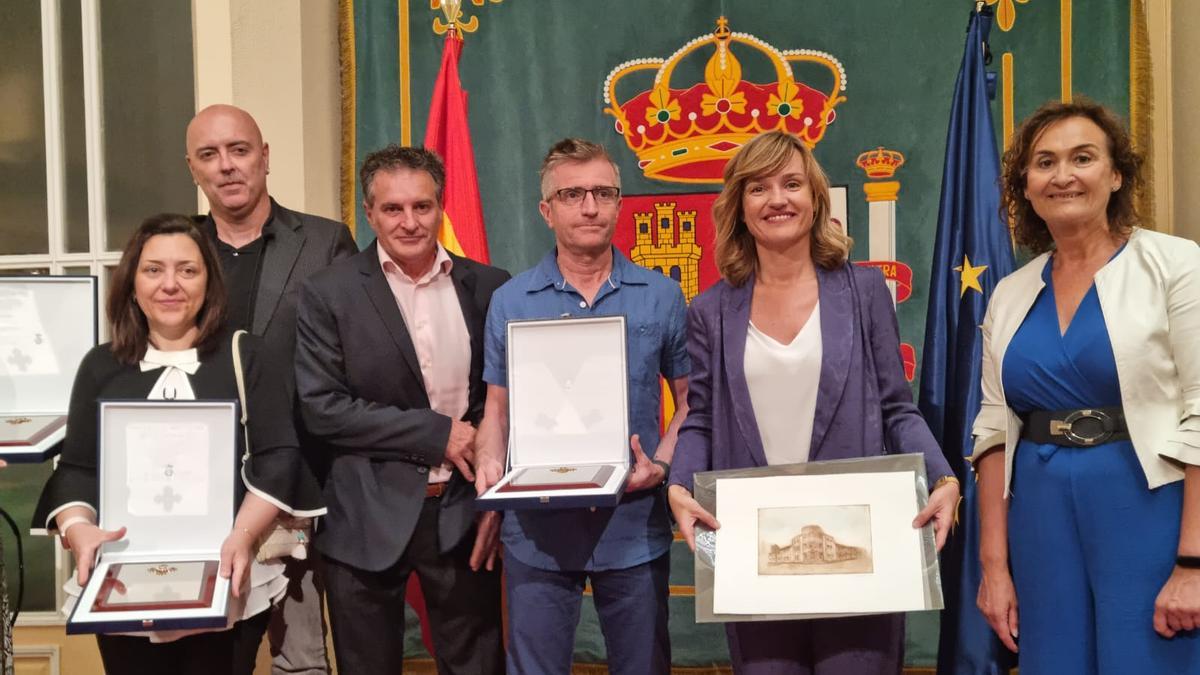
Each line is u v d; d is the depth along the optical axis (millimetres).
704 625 3119
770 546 1843
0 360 2240
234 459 2033
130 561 1972
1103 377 1766
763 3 3143
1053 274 1915
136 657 2057
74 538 1948
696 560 1873
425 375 2326
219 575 1918
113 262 3238
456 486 2309
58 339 2270
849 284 1978
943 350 2783
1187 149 2910
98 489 1998
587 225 2148
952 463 2746
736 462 1982
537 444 2111
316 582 2547
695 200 3172
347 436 2248
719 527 1886
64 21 3244
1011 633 1933
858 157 3117
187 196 3215
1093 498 1768
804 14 3129
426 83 3275
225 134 2473
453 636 2334
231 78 3064
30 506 3189
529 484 1941
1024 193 1955
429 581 2326
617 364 2105
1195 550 1659
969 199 2783
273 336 2479
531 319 2186
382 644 2295
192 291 2072
